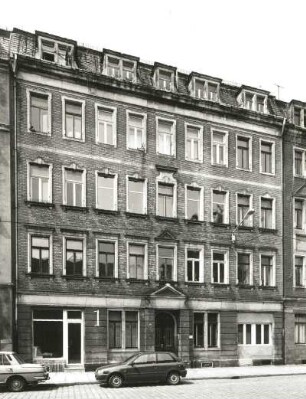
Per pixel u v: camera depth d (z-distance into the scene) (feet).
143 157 107.96
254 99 124.36
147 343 103.40
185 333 107.76
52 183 98.17
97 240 101.50
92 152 102.73
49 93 99.55
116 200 104.12
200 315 111.24
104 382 78.54
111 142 105.50
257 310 117.70
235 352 113.39
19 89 96.78
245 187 119.55
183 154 112.68
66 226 98.58
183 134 113.19
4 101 93.97
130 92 107.65
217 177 116.06
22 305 93.04
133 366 78.02
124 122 106.83
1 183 92.22
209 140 116.26
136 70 109.91
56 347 95.86
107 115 105.91
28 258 94.63
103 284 101.04
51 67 99.35
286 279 123.13
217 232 114.73
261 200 122.11
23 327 92.63
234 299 114.83
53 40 102.06
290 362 120.57
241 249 117.39
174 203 110.42
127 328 103.09
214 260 114.62
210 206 114.62
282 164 125.70
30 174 97.14
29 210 95.50
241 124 120.67
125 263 103.71
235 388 75.82
